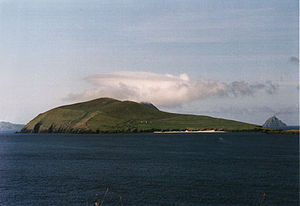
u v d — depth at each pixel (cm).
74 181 6606
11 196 5391
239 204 4962
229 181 6544
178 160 10231
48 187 6031
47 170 8094
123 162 9738
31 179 6831
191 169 8169
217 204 4950
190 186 6112
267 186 6091
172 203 5000
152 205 4912
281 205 4916
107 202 5069
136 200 5175
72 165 9069
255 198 5269
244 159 10462
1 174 7488
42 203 4994
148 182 6488
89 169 8256
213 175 7238
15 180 6719
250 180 6650
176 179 6775
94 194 5534
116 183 6391
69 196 5400
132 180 6694
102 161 10062
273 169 8112
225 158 10788
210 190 5784
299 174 7331
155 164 9219
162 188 5950
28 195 5456
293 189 5847
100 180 6700
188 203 5009
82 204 4956
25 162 9869
